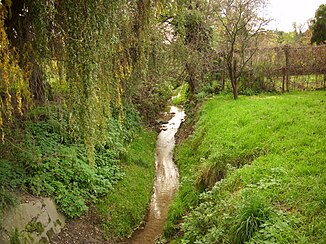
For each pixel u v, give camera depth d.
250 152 6.77
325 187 4.31
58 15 4.42
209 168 7.02
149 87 14.82
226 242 4.21
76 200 6.34
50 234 5.40
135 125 12.38
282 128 7.36
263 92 14.36
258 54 14.56
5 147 6.17
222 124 9.55
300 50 13.62
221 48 14.66
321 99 9.91
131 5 5.67
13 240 4.58
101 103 5.32
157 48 8.84
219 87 15.71
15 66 4.25
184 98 20.20
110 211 6.88
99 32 4.49
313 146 5.88
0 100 4.47
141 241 6.51
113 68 6.11
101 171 7.85
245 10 13.42
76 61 4.45
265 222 3.91
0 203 4.66
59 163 6.83
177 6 6.07
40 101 6.46
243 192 4.86
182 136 13.10
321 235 3.50
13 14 4.38
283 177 4.97
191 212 6.30
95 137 5.25
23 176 5.82
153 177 9.66
